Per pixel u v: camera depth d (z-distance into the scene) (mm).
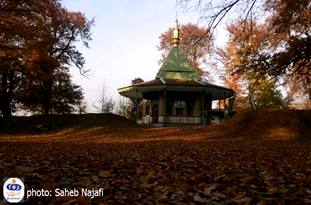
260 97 40219
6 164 8141
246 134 24109
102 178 6930
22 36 23797
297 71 18500
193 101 39594
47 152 12125
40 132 33438
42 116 37812
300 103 41438
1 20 22406
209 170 8133
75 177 6898
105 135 28969
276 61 17453
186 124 37844
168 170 8086
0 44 24469
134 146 16297
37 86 35875
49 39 26859
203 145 17250
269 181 6594
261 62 17922
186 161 9867
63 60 41656
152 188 6047
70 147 15258
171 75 41281
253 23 11781
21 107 41719
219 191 5871
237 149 14578
